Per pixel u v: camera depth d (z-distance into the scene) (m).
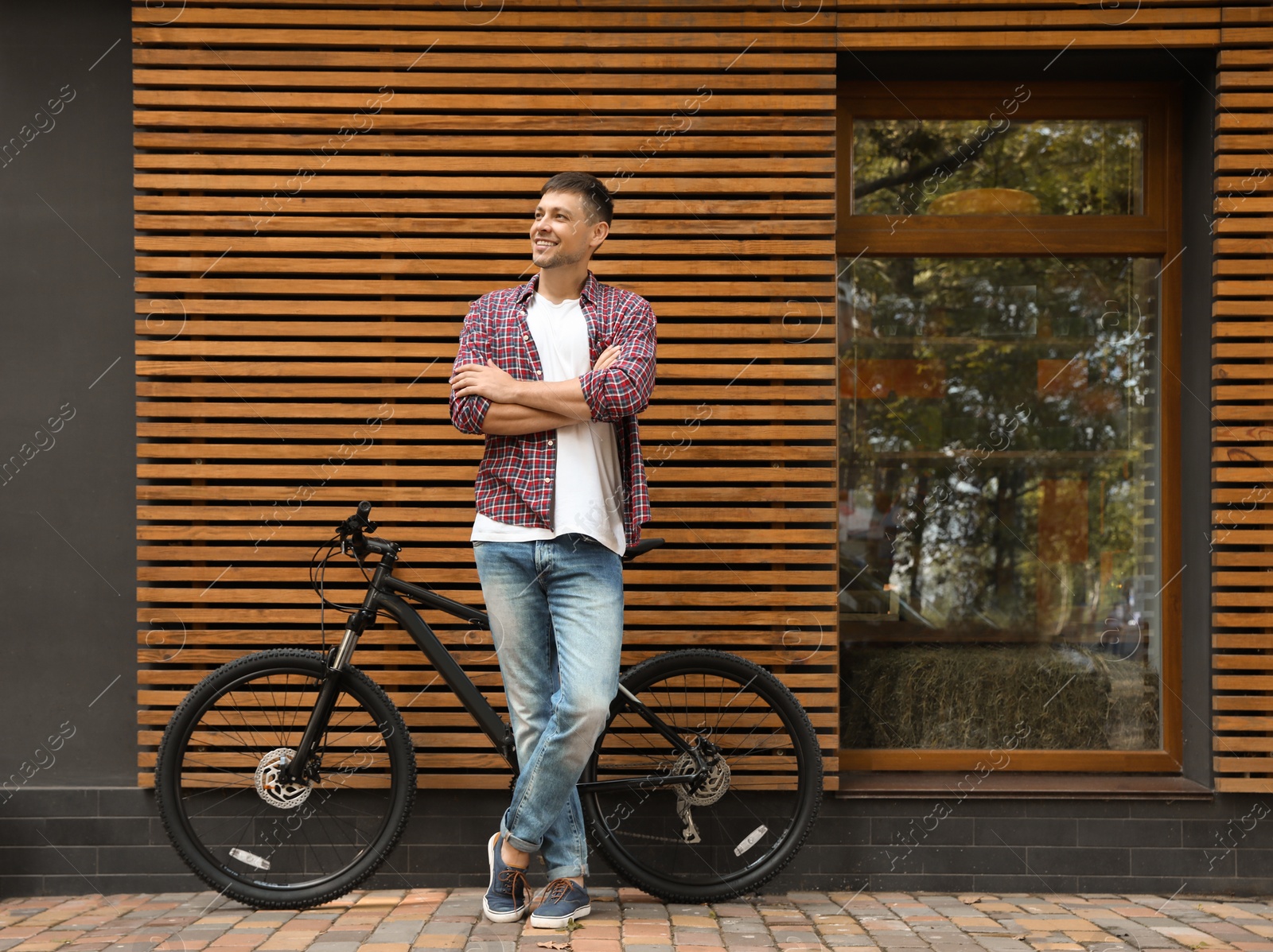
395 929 2.90
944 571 3.76
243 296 3.51
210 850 3.15
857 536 3.77
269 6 3.48
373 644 3.47
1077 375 3.77
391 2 3.47
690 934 2.87
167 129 3.48
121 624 3.50
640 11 3.51
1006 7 3.48
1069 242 3.70
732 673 3.21
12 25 3.56
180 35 3.44
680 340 3.56
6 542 3.50
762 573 3.45
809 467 3.51
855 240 3.71
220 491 3.42
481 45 3.48
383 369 3.45
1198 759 3.53
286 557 3.43
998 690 3.73
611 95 3.51
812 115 3.51
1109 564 3.74
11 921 3.03
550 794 2.76
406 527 3.49
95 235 3.54
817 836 3.44
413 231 3.46
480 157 3.49
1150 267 3.74
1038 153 3.74
